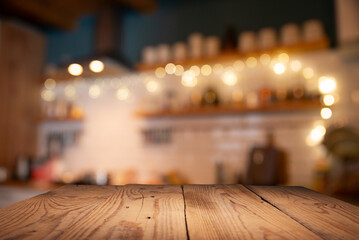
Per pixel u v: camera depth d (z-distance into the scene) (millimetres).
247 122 3223
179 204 642
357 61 2803
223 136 3311
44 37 4176
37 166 3553
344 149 2424
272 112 3121
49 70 3844
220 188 876
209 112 3125
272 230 452
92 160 3859
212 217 530
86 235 415
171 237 409
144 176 3592
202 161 3377
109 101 3850
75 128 3984
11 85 3730
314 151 2910
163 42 3779
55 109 3908
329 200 699
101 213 552
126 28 3973
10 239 394
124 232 431
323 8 3084
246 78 3248
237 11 3484
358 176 2518
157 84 3617
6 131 3662
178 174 3457
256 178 2949
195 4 3688
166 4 3830
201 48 3182
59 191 799
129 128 3727
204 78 3420
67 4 3576
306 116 2971
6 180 3471
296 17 3201
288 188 884
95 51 3631
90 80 3955
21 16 3764
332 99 2750
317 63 2949
